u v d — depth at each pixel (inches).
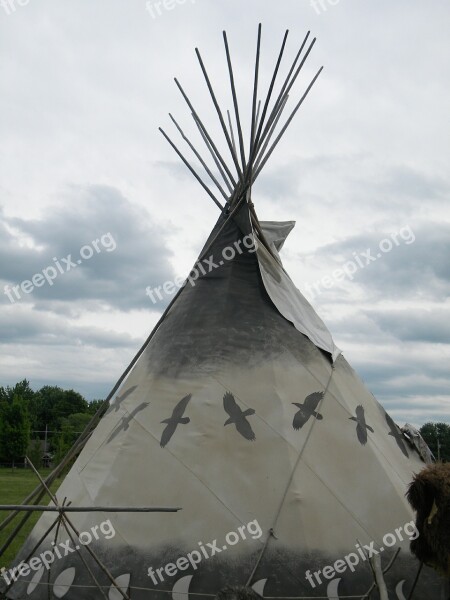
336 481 289.7
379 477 296.8
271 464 287.6
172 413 307.1
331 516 278.8
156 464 292.4
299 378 318.3
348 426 309.7
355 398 332.5
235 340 325.1
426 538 255.1
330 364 335.3
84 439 333.4
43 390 3639.3
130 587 262.2
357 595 263.9
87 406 3417.8
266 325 332.2
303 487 282.5
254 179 364.8
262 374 314.7
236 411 302.2
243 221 358.0
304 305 370.3
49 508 252.5
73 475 314.3
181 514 276.5
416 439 347.6
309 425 302.4
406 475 318.3
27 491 1002.7
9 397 3275.1
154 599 258.5
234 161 362.3
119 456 301.4
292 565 264.4
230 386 310.5
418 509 256.5
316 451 295.9
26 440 1787.6
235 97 358.3
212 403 305.4
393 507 290.0
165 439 298.7
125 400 329.1
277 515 274.1
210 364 318.3
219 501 278.4
